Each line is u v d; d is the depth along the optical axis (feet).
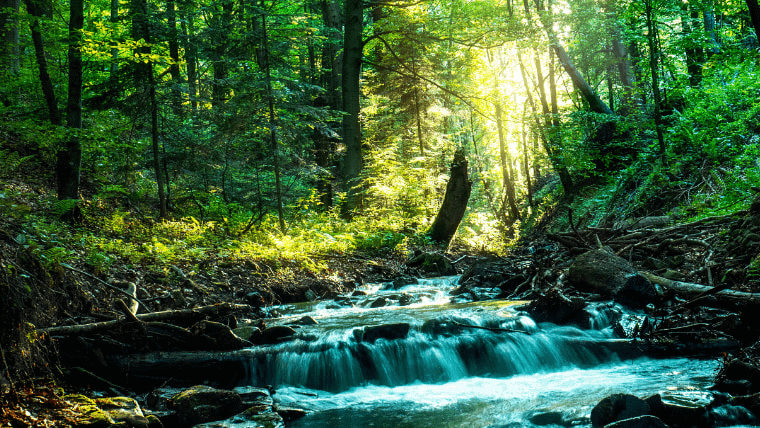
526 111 83.46
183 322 22.18
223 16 52.60
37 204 33.40
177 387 19.58
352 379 20.93
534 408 17.21
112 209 39.29
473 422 16.46
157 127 42.78
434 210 62.23
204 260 32.73
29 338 15.76
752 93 46.93
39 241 24.50
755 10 26.71
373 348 21.74
